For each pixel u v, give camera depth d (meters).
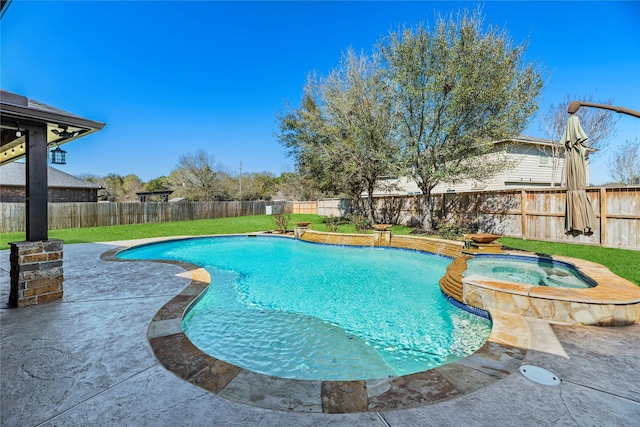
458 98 9.91
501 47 9.94
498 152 12.40
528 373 2.63
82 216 16.98
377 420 2.04
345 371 3.27
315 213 26.84
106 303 4.46
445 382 2.51
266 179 44.06
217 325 4.50
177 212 21.44
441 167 11.60
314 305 5.45
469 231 12.46
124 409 2.12
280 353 3.65
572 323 3.82
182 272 6.52
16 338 3.25
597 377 2.57
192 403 2.21
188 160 38.09
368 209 16.39
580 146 5.13
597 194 8.70
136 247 10.82
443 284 6.18
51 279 4.51
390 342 4.00
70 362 2.76
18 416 2.03
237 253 10.95
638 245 7.96
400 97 11.55
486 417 2.06
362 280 7.19
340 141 13.82
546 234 9.98
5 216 14.57
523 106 10.08
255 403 2.23
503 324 3.77
